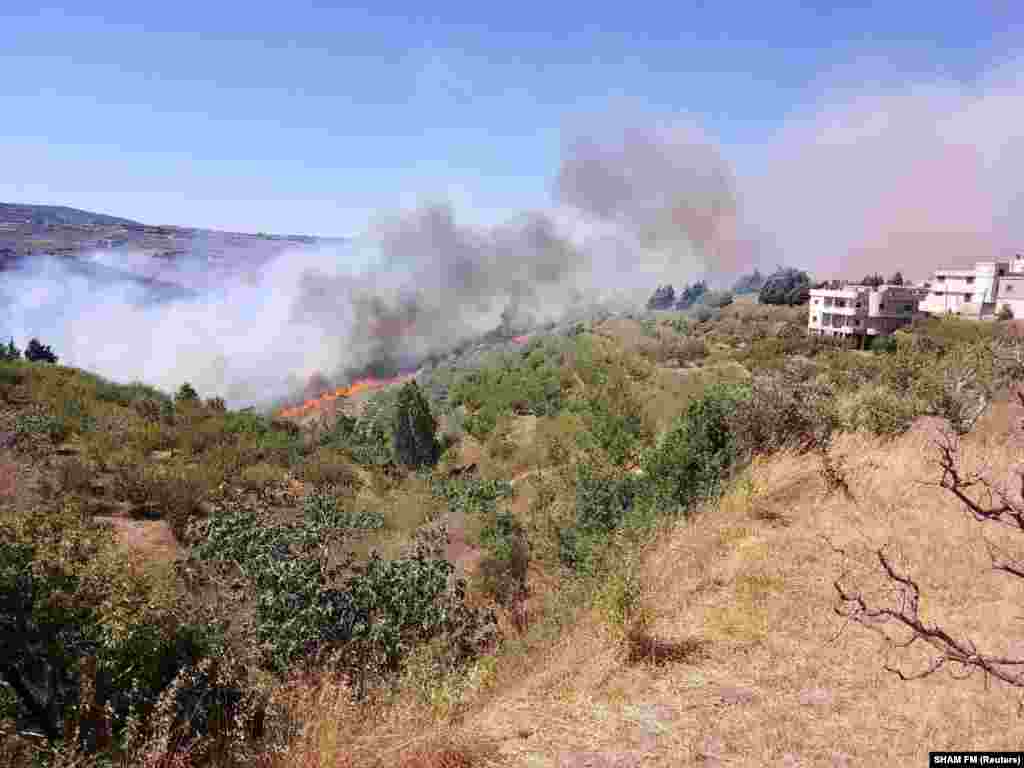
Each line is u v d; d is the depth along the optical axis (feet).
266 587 29.71
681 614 17.58
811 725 12.67
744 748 12.22
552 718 13.78
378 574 31.07
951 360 35.29
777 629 16.29
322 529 45.93
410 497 82.17
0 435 74.08
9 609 17.62
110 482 66.28
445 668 20.51
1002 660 7.00
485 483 84.28
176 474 66.39
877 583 18.07
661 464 32.78
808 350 186.39
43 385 103.60
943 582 17.88
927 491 23.91
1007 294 226.99
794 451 29.89
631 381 159.94
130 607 19.17
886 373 39.14
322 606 26.96
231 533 40.98
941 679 13.76
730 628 16.51
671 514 26.50
